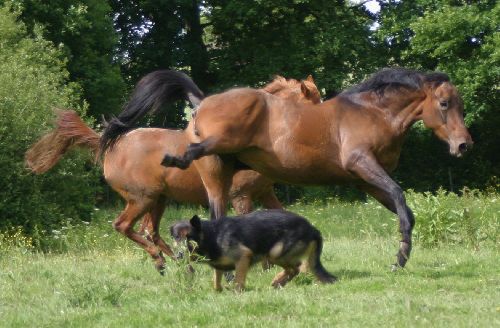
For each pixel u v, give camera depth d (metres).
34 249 20.25
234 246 11.68
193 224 11.76
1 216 20.80
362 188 13.27
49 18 31.69
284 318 9.99
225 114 12.81
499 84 34.94
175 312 10.44
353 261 14.40
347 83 36.97
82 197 24.03
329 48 36.19
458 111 12.81
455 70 33.44
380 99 12.88
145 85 14.98
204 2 38.75
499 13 32.94
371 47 37.75
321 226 24.56
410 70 12.91
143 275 14.07
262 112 12.91
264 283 12.61
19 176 20.83
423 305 10.12
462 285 11.57
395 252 15.62
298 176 12.98
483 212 18.44
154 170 14.78
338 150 12.80
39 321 10.61
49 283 13.27
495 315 9.62
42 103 21.66
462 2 34.72
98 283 12.15
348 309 10.15
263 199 15.73
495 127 37.09
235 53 38.50
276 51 37.88
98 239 20.44
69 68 32.41
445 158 37.84
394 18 35.97
